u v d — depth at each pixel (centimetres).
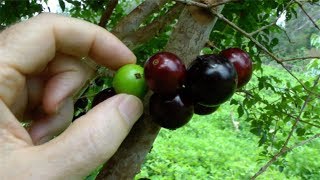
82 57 16
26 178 11
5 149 12
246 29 32
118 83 15
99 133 12
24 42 13
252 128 34
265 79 33
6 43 13
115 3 27
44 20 14
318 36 75
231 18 32
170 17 27
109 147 12
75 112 21
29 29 13
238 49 16
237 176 77
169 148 90
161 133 102
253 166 81
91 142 12
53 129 16
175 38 15
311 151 92
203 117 121
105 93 16
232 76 14
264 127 34
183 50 15
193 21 15
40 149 12
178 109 14
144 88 15
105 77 26
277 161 35
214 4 14
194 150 92
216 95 14
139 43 27
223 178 79
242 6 32
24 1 33
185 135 104
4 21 33
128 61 16
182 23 15
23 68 13
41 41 13
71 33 15
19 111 15
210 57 14
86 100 21
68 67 15
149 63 14
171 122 15
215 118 121
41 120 16
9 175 11
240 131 112
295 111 33
